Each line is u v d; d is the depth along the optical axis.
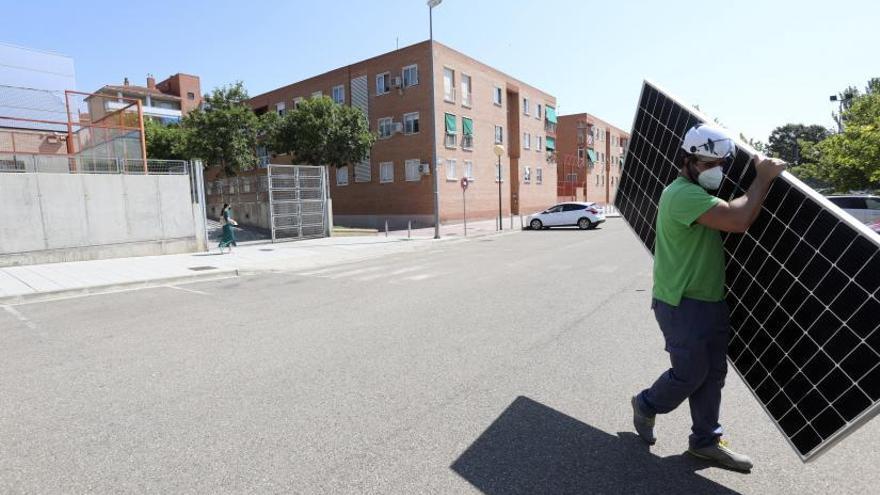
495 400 3.80
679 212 2.51
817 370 2.37
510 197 40.41
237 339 5.77
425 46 30.31
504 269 11.45
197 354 5.19
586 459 2.90
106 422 3.53
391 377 4.36
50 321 7.03
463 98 33.12
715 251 2.60
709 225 2.44
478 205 34.88
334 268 12.84
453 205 32.22
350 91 34.72
